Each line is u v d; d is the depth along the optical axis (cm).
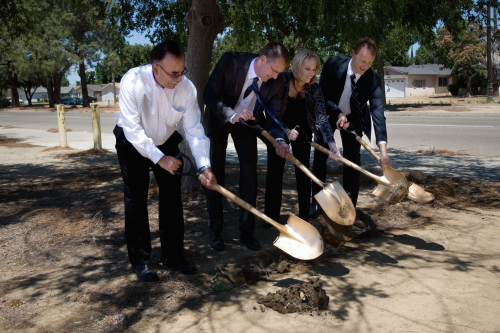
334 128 417
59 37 3378
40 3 2648
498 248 365
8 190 613
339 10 621
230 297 287
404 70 4747
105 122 2136
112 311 270
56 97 4294
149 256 320
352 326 250
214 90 354
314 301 268
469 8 637
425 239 391
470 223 430
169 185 318
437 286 297
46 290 299
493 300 277
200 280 310
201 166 299
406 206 489
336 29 658
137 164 304
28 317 263
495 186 570
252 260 344
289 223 319
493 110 2038
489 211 468
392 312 265
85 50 3403
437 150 929
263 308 271
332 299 284
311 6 625
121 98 284
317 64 351
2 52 1154
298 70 353
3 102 4756
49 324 255
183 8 712
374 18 634
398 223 440
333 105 401
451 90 4281
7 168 813
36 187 632
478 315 259
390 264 338
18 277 322
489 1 621
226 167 724
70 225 438
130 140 285
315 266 338
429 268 328
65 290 299
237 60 351
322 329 247
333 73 403
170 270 327
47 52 3322
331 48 822
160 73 274
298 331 246
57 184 649
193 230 418
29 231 424
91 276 320
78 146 1146
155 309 271
